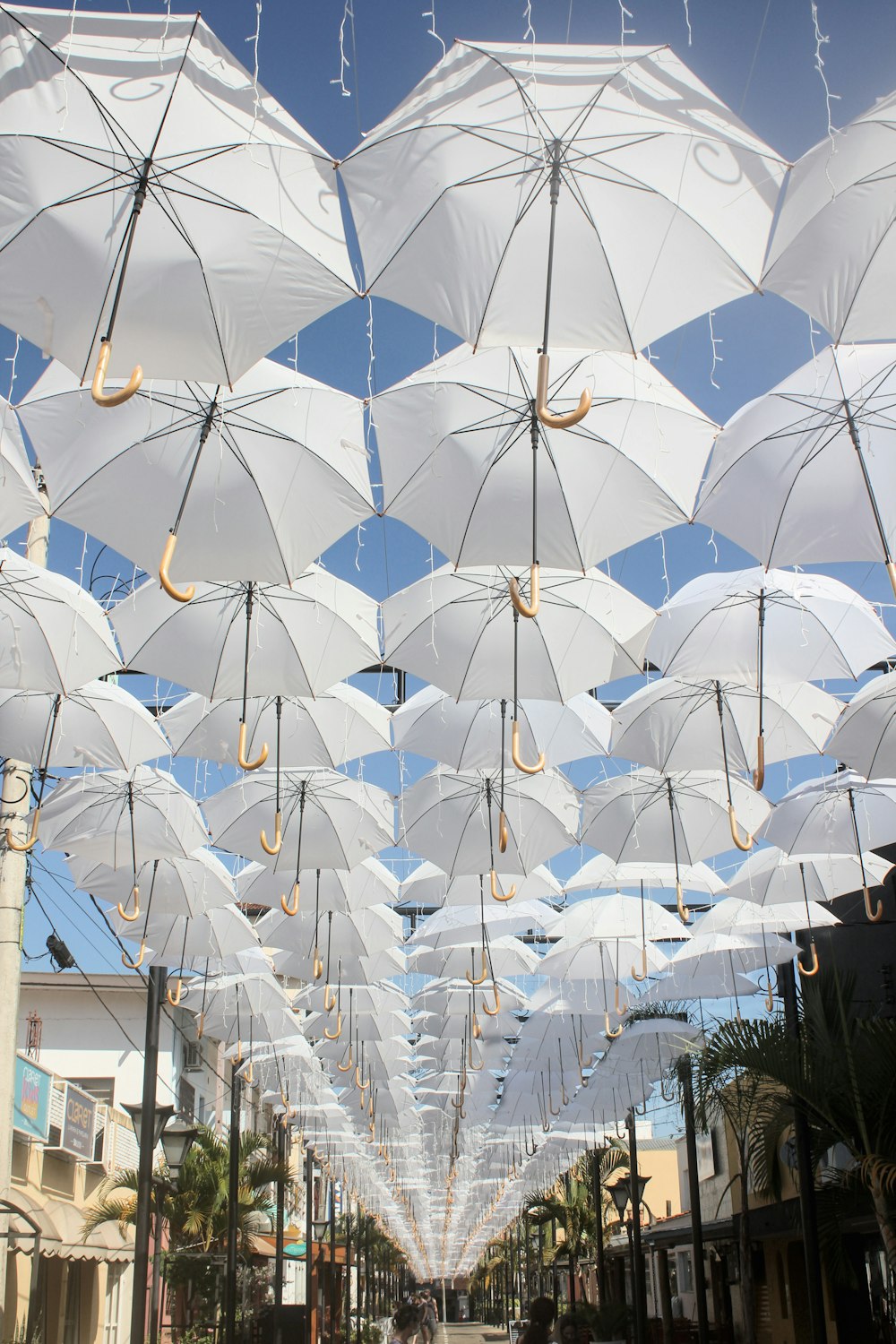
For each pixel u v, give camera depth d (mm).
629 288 6152
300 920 16656
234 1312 19672
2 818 12102
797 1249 19688
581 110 5738
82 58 5656
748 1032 12383
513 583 7430
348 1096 28297
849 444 7578
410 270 6109
